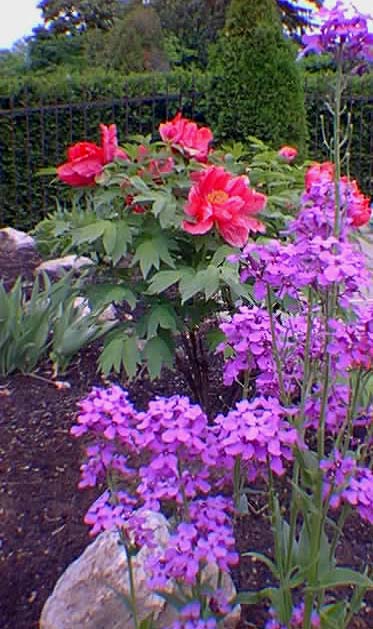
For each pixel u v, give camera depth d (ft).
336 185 4.18
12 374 9.87
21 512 6.93
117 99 19.99
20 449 8.00
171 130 7.73
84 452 7.86
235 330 4.75
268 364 4.75
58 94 19.34
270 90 17.56
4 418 8.67
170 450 3.88
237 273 6.66
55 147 19.34
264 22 17.49
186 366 8.16
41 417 8.69
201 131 7.88
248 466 4.44
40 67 45.88
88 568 5.39
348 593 5.82
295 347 4.81
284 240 7.55
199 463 4.09
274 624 4.59
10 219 19.29
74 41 46.73
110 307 10.46
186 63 46.32
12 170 18.93
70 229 7.70
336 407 4.54
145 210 7.45
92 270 8.59
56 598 5.41
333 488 4.21
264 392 4.88
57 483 7.37
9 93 18.63
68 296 9.72
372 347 4.16
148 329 7.10
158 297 7.52
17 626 5.61
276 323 4.95
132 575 4.54
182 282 6.74
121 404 4.10
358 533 6.64
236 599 4.53
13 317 9.72
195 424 3.89
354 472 4.27
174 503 4.41
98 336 9.85
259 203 7.14
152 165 7.52
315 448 6.93
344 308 4.74
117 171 7.54
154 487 4.08
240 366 4.83
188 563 3.92
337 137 4.29
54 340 9.98
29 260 15.21
